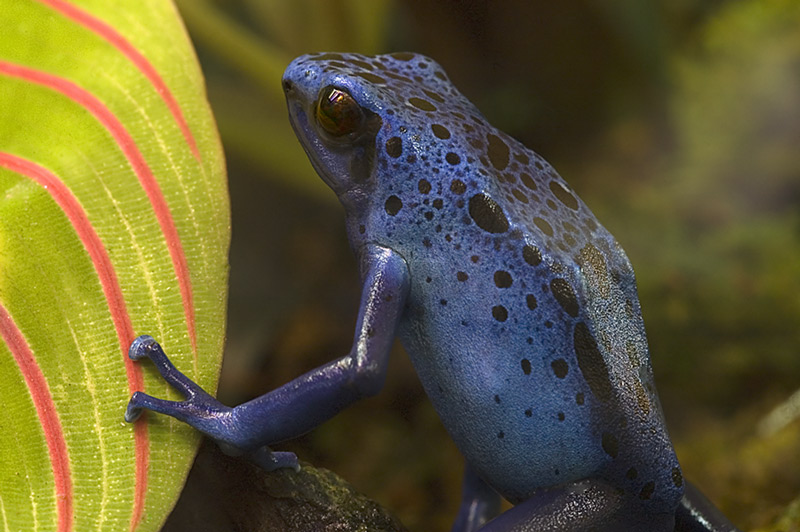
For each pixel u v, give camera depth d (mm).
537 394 178
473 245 179
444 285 179
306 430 175
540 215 181
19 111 175
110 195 174
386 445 289
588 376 179
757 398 287
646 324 312
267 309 335
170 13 181
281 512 178
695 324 309
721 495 244
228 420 172
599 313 180
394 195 179
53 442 168
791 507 205
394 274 178
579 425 179
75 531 166
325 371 174
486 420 180
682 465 264
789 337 301
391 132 179
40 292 171
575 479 180
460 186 179
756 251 338
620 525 180
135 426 170
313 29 251
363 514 180
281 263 350
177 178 175
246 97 256
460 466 281
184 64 179
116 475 168
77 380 170
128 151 175
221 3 310
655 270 332
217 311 173
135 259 173
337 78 180
